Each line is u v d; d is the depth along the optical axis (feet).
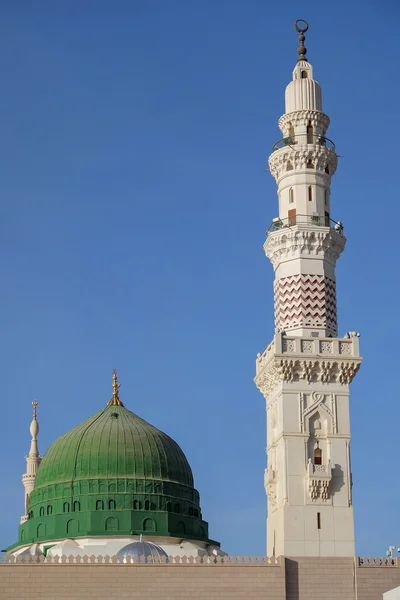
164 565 330.75
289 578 336.49
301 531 342.44
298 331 361.30
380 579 339.36
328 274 370.53
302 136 384.47
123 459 434.30
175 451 452.35
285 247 370.12
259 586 332.39
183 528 431.02
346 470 350.64
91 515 419.95
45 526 427.74
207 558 334.24
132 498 426.10
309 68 396.98
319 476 344.90
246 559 334.65
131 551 380.37
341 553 341.62
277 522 350.02
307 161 380.99
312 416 354.13
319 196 378.32
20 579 325.42
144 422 459.73
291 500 345.31
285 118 388.78
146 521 422.00
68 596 325.42
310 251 369.09
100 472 430.61
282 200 380.17
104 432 442.09
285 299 367.25
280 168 383.04
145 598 327.26
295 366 354.74
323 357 355.77
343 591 337.11
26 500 498.69
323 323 363.35
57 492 432.66
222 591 330.34
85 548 408.05
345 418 355.36
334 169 387.55
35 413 517.96
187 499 442.09
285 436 350.43
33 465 506.07
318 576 337.93
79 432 447.01
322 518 344.49
